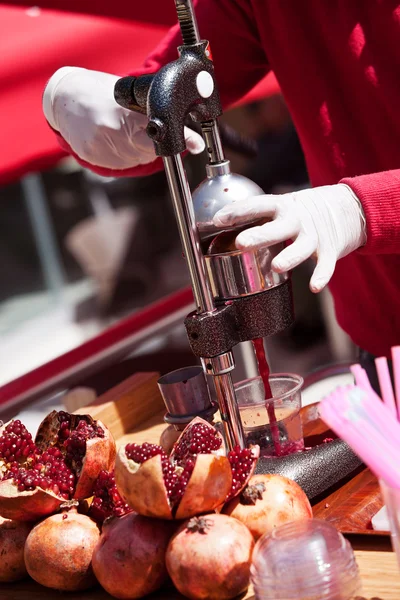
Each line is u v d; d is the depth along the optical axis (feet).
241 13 5.46
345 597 2.90
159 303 8.54
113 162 5.30
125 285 21.36
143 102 3.70
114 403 5.55
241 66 5.75
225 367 3.65
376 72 4.80
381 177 4.11
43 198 22.18
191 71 3.54
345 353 13.84
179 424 4.34
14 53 8.61
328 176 5.32
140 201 21.81
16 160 8.29
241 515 3.40
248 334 3.66
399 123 4.83
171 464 3.39
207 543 3.18
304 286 14.66
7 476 3.64
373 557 3.43
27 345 19.51
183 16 3.58
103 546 3.38
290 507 3.43
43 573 3.53
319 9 4.96
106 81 5.31
